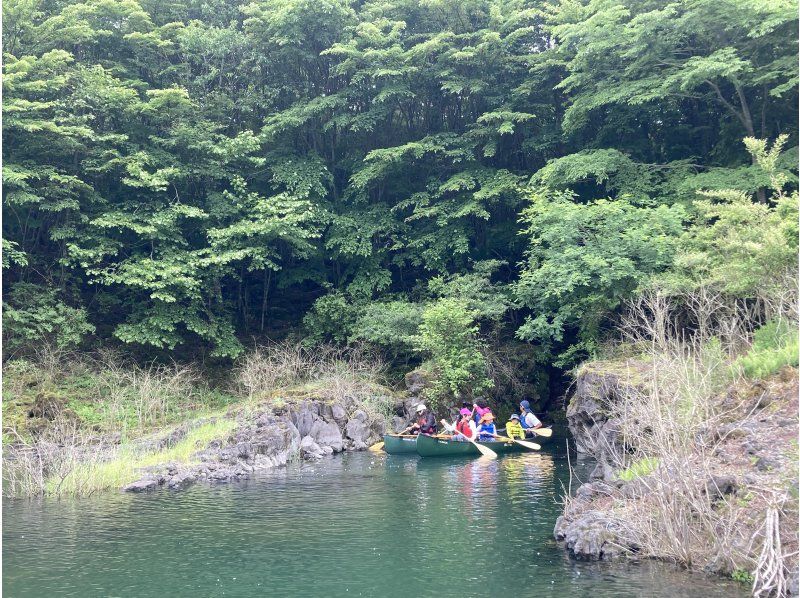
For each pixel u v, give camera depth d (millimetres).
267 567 8727
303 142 30562
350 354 24766
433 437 18391
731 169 21906
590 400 15930
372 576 8305
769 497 7828
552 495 12766
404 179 30250
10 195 22422
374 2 30594
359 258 28938
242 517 11328
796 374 10203
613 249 19250
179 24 28172
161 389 21703
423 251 27812
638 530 8625
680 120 26797
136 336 23672
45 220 26047
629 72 23938
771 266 13547
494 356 24453
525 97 27750
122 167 26062
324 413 20531
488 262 25562
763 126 22516
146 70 29000
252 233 25438
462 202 27625
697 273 16594
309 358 25109
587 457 17312
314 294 31219
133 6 27047
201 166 26875
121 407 20547
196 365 25984
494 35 26844
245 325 29156
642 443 9461
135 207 25641
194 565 8836
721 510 8203
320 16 28203
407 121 30672
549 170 23766
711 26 21859
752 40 22375
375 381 23766
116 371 23078
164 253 25156
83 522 11070
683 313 17500
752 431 9234
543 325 20625
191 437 17828
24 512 11812
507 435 21406
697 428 9445
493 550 9180
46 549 9602
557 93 28562
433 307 23844
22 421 19109
